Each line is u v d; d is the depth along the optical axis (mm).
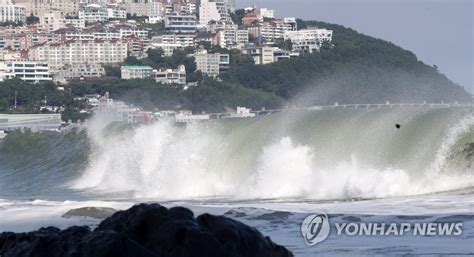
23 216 66438
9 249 38062
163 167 102250
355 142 87938
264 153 91625
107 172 114625
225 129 105750
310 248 50031
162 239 36031
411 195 73875
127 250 35469
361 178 81188
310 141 92062
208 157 101375
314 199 77375
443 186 76250
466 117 79875
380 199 72062
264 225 58781
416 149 81250
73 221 62375
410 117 85750
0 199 94375
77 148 151625
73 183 118750
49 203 76875
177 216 36875
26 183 128250
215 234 36219
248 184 90438
